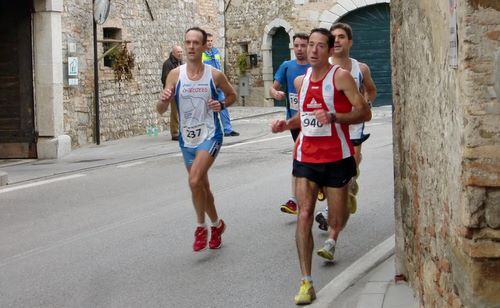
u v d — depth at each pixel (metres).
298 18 26.77
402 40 5.86
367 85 7.96
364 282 6.51
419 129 5.25
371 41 26.61
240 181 11.32
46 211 9.70
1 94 15.32
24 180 12.14
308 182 6.33
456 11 3.88
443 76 4.35
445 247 4.39
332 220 6.87
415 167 5.46
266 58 27.55
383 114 22.16
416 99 5.35
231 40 28.52
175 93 7.40
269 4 27.38
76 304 6.23
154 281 6.78
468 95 3.73
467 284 3.87
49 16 15.16
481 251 3.78
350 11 26.34
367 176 11.41
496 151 3.71
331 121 6.16
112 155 14.97
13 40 15.30
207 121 7.40
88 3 16.77
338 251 7.59
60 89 15.44
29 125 15.24
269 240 8.02
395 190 6.21
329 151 6.34
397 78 6.07
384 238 8.01
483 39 3.69
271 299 6.24
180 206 9.77
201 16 22.23
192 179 7.31
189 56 7.31
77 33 16.31
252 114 23.41
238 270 7.04
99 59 17.22
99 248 7.89
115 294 6.46
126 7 18.34
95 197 10.52
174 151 15.13
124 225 8.83
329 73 6.30
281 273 6.92
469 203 3.77
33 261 7.49
